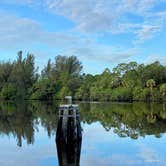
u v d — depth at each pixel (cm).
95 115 5812
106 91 12644
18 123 4606
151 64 13038
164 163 2189
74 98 13400
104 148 2725
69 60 15388
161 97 11831
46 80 14050
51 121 4809
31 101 12712
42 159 2381
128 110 7050
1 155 2542
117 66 13362
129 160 2284
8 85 14038
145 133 3506
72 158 2378
